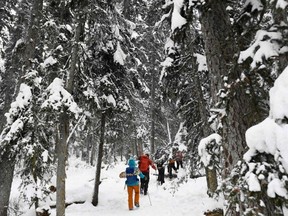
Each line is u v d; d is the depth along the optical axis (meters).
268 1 3.36
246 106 4.25
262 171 2.84
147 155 13.91
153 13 9.78
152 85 21.41
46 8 10.44
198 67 9.93
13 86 15.27
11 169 9.34
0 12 15.95
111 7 10.42
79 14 8.84
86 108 10.55
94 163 32.69
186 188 13.71
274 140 2.77
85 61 10.51
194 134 11.34
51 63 9.51
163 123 25.81
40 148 9.27
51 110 8.03
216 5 4.93
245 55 3.83
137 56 14.24
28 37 10.05
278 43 3.68
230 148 4.37
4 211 9.14
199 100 10.26
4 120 14.50
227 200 3.74
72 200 12.55
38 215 10.23
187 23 5.02
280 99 2.85
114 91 12.51
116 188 15.46
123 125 13.68
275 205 2.86
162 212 10.34
